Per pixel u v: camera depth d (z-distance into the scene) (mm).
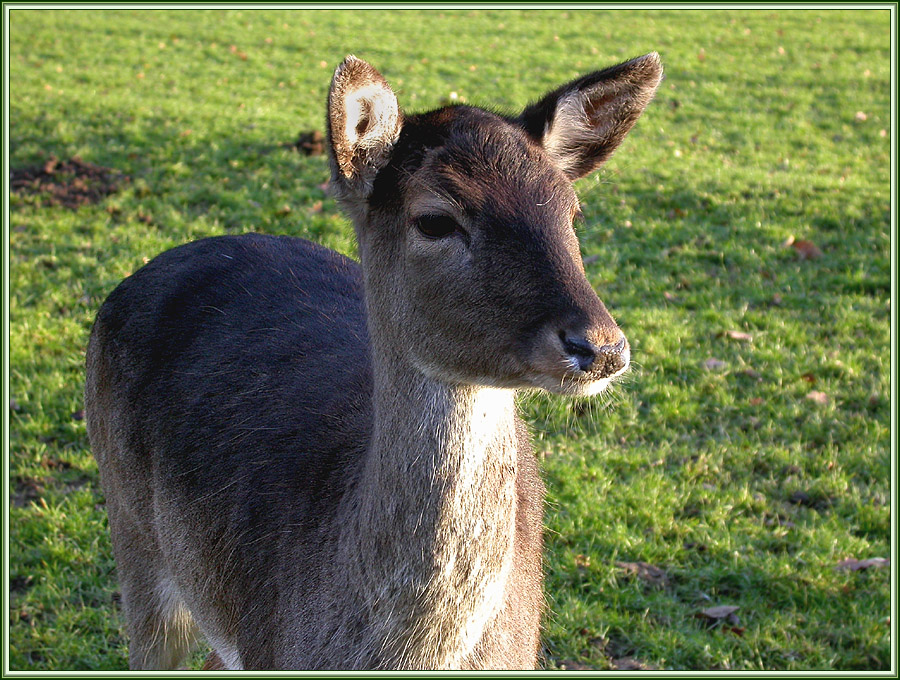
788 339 10953
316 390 5156
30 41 24875
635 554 7809
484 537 4172
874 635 7000
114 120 17484
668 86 23031
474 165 4074
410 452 4125
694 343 10820
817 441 9242
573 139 4723
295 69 23969
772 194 15195
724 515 8156
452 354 4027
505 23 30969
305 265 6129
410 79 23188
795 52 27109
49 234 12961
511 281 3885
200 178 15094
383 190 4293
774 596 7438
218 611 5262
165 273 6152
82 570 7625
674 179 15703
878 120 20734
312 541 4590
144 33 27109
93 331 6508
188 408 5508
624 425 9359
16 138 16188
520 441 5293
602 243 13305
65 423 9258
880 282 12359
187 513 5363
